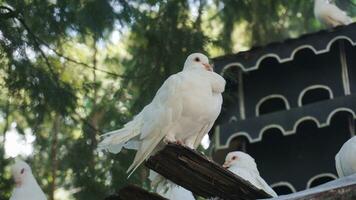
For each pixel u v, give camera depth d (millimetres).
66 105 13938
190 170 8719
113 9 14594
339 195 7051
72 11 14430
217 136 13484
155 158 8609
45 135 15469
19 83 13680
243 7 17844
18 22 14367
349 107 13141
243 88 13930
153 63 15078
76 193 14688
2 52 13742
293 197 7211
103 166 14781
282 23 19000
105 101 15367
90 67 14875
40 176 15844
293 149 13672
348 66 13695
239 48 18422
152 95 14680
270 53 13711
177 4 15625
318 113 13242
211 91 10211
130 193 8719
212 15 18078
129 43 15906
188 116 10055
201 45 15148
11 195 13453
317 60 13836
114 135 9711
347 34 13625
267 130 13523
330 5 15047
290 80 13828
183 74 10172
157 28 15289
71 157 14898
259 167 13664
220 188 9000
